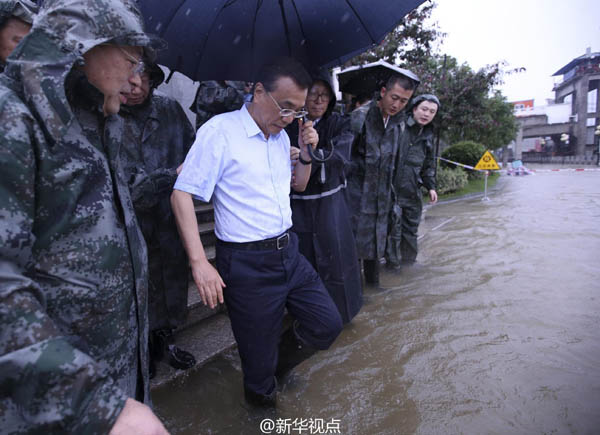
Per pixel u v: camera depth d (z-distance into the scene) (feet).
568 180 53.31
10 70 2.99
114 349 3.76
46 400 2.43
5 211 2.65
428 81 29.94
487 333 9.83
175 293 7.75
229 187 5.72
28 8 4.07
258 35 7.32
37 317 2.56
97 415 2.52
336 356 8.90
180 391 7.57
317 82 7.21
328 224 8.08
